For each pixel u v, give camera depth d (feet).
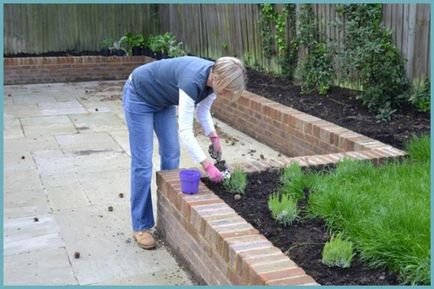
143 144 12.69
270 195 12.25
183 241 12.04
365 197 11.45
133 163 12.84
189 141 11.66
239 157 20.27
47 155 20.42
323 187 12.19
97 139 22.75
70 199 15.93
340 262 9.40
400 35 20.43
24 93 34.12
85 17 41.98
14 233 13.57
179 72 11.75
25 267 11.89
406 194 11.86
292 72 26.68
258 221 11.25
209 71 11.29
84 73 39.09
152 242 12.82
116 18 42.83
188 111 11.46
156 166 18.79
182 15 39.22
